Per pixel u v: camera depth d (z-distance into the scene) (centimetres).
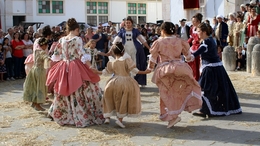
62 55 611
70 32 621
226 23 1391
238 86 918
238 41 1345
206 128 570
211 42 624
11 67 1224
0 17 2597
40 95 704
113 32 1567
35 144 510
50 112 629
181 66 552
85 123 593
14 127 604
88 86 606
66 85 593
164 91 564
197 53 615
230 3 1559
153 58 565
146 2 3078
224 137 524
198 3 1683
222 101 638
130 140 520
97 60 1383
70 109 604
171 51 563
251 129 559
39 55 712
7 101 835
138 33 896
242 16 1367
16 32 1255
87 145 503
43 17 2756
